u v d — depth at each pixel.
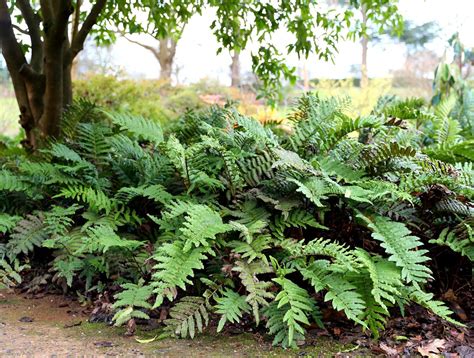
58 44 4.29
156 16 5.42
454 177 2.83
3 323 2.44
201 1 5.50
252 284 2.25
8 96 12.70
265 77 5.80
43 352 2.08
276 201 2.68
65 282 2.92
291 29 5.50
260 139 2.95
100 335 2.30
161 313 2.51
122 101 8.77
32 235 2.95
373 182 2.72
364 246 2.81
